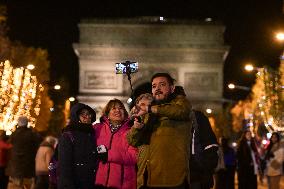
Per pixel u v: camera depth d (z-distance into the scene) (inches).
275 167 1411.2
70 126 691.4
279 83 3233.3
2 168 1363.2
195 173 668.7
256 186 1497.3
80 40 5196.9
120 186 692.1
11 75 2517.2
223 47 5216.5
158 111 533.3
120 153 696.4
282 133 1834.4
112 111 716.0
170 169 527.8
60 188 673.0
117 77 5157.5
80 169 680.4
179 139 532.4
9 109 2479.1
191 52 5255.9
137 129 549.0
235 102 6205.7
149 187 536.7
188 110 537.0
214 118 5123.0
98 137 711.7
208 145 658.8
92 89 5142.7
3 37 4131.4
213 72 5251.0
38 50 4328.3
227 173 1571.1
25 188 1421.0
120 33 5236.2
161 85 559.2
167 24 5251.0
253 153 1494.8
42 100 4232.3
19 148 1237.1
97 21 5201.8
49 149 1216.2
